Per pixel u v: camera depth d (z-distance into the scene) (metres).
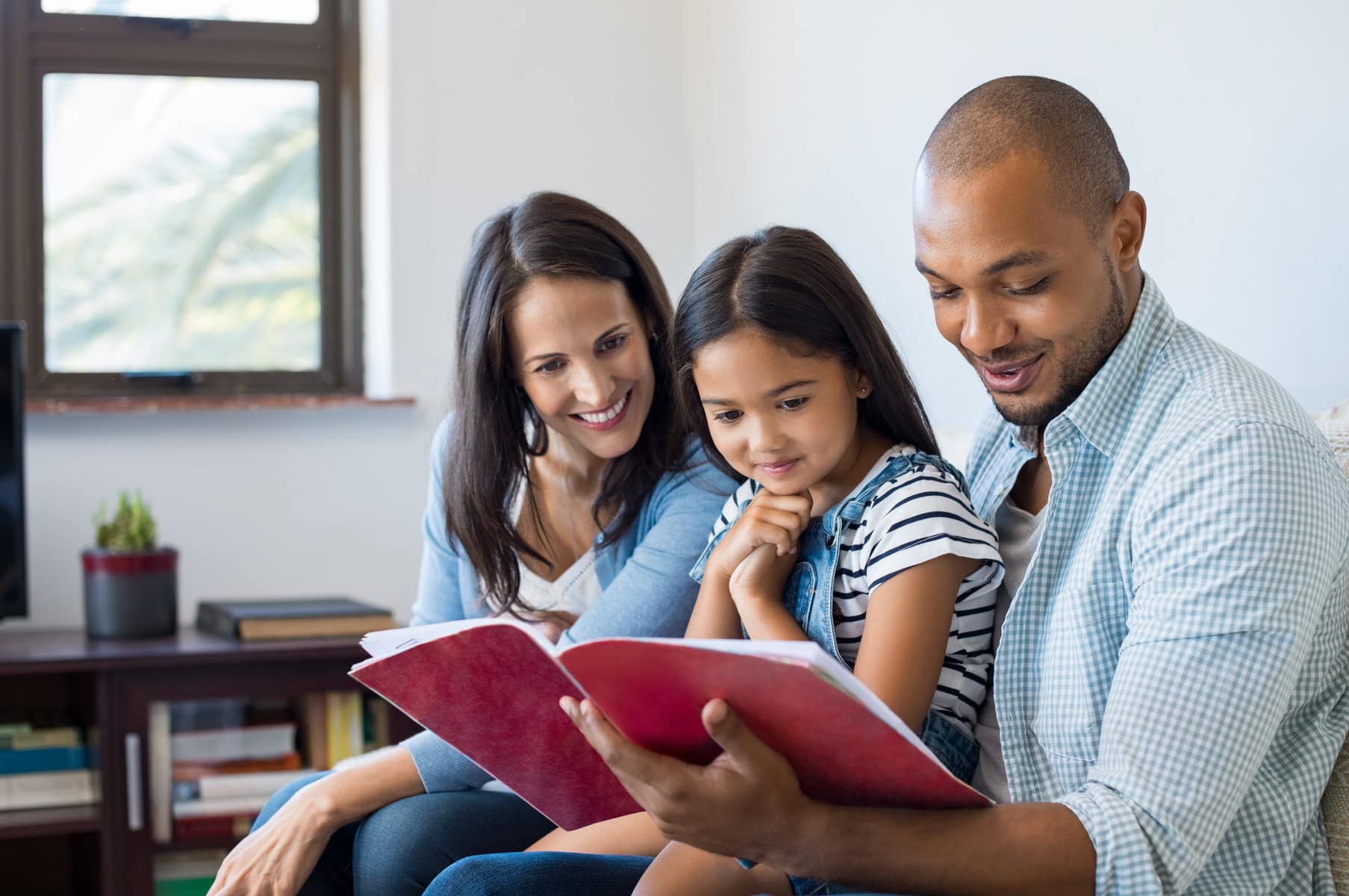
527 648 0.97
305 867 1.33
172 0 3.01
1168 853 0.92
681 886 1.13
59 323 2.96
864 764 0.89
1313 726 1.02
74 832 2.41
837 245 2.46
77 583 2.79
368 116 3.05
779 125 2.67
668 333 1.46
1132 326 1.10
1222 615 0.95
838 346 1.21
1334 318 1.45
